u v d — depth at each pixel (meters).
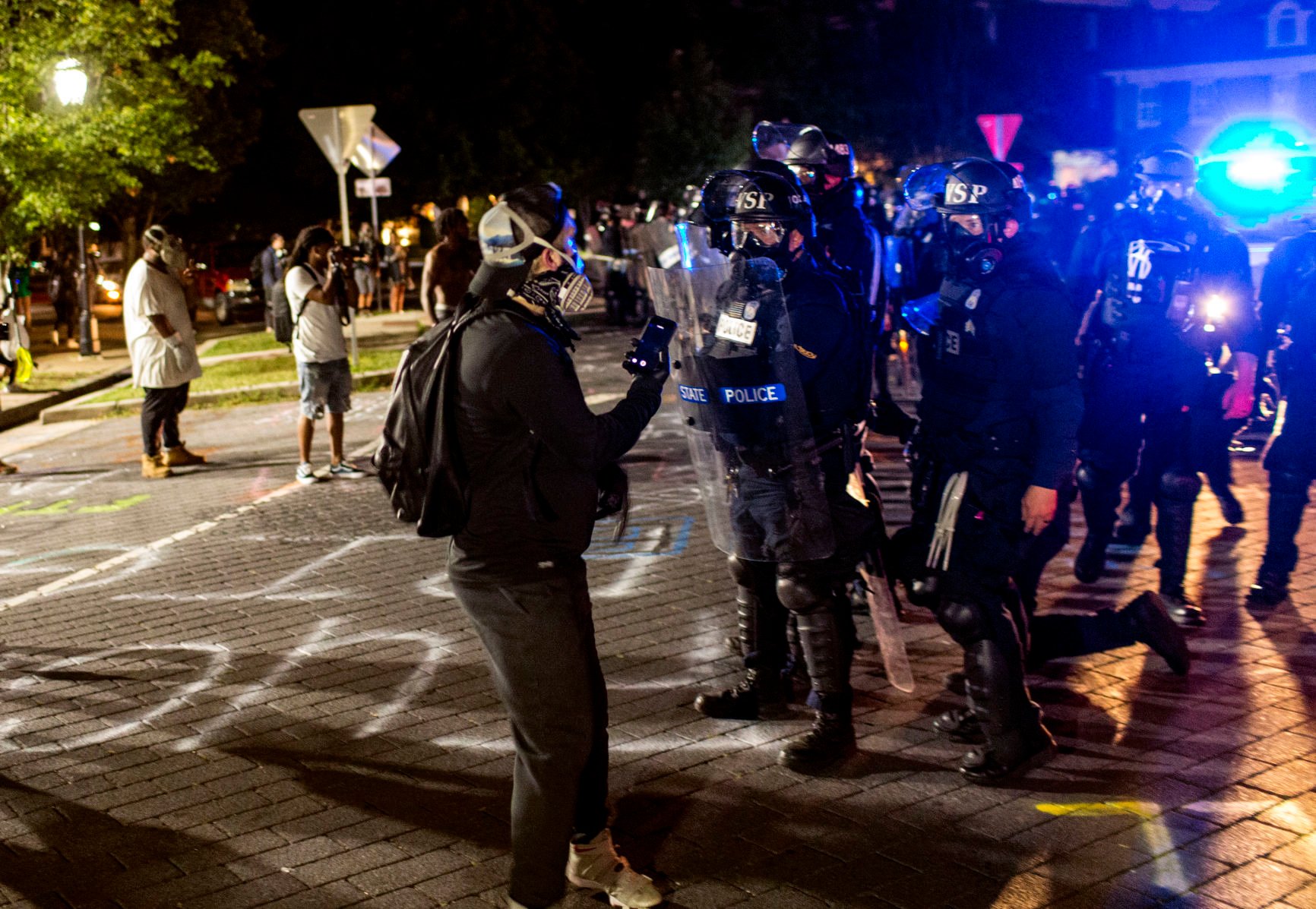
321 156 33.25
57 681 5.54
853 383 4.21
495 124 33.66
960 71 41.53
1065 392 4.01
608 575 6.75
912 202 4.61
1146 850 3.65
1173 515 5.54
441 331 3.20
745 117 38.72
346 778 4.40
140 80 17.75
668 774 4.30
